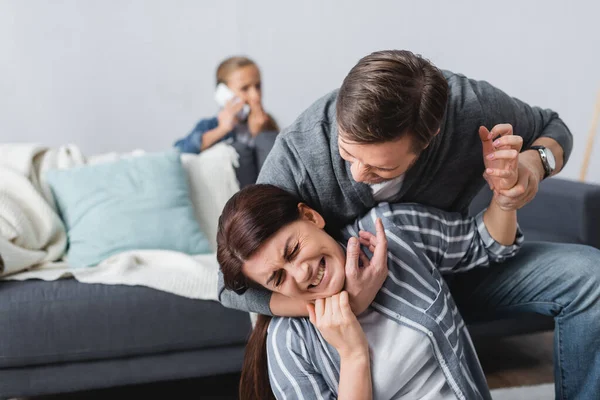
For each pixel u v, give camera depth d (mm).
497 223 1327
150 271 1966
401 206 1333
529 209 2428
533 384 1950
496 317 1560
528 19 3426
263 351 1313
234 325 1897
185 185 2365
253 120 3125
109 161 2350
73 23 3424
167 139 3602
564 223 2271
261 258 1100
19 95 3434
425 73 1017
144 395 2076
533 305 1440
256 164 2594
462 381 1210
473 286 1500
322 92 3680
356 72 1009
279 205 1124
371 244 1245
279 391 1184
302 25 3604
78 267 2117
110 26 3453
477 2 3527
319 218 1195
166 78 3543
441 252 1347
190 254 2221
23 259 2000
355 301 1160
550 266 1407
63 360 1823
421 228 1327
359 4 3602
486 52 3551
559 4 3312
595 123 3152
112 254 2137
